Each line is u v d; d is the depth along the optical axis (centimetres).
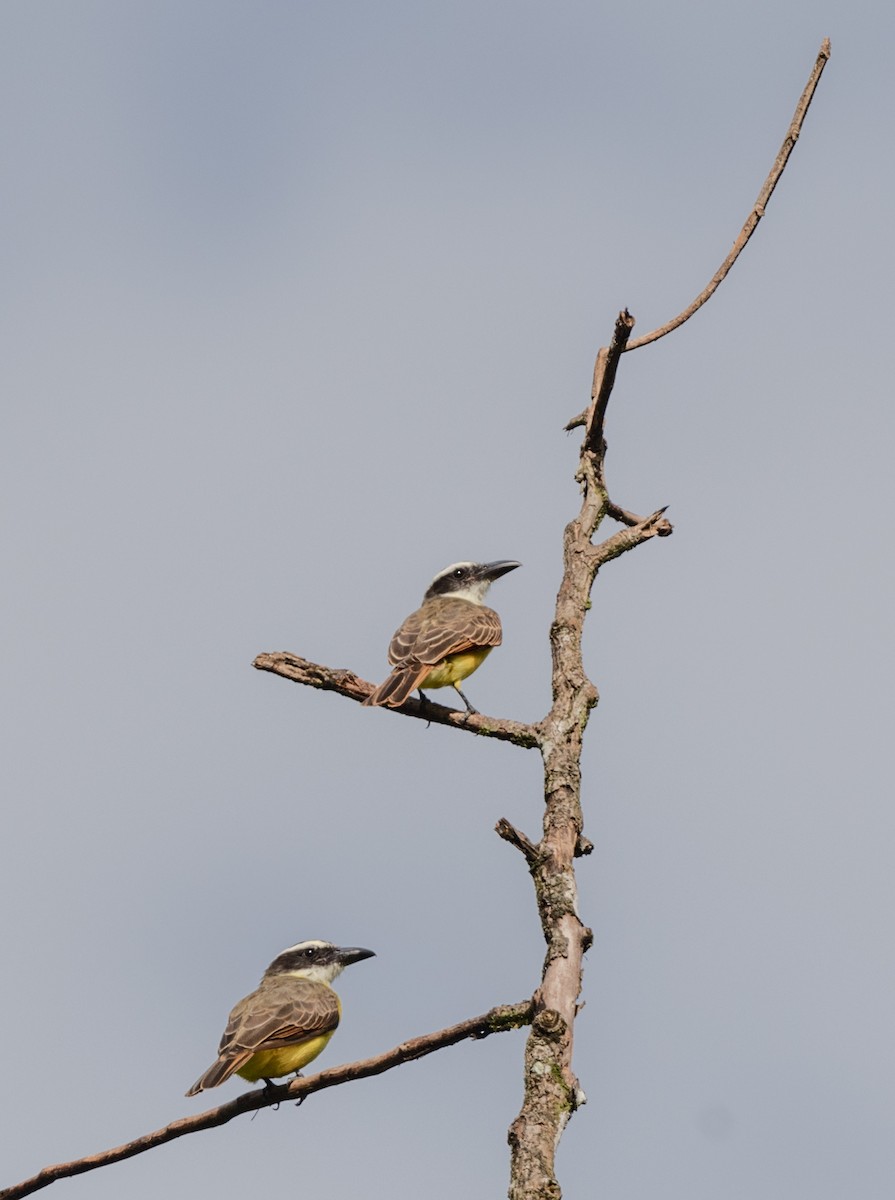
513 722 1127
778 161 1266
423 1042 946
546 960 915
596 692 1132
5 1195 1027
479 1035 918
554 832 1012
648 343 1279
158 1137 1031
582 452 1305
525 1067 855
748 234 1280
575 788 1058
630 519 1309
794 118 1257
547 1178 800
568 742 1092
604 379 1241
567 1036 866
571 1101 841
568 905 941
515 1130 827
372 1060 977
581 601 1195
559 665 1150
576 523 1252
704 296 1295
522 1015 900
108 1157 1033
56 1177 1038
